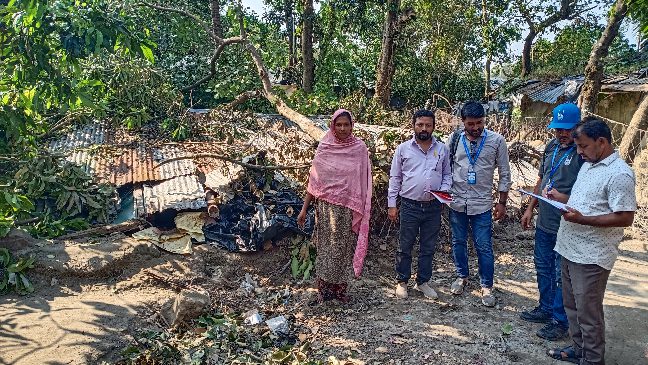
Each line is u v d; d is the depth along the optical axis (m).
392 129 6.24
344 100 11.07
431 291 4.45
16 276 4.02
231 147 6.19
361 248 4.15
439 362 3.44
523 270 5.09
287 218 4.86
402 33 13.59
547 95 14.90
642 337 3.78
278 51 14.82
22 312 3.66
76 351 3.23
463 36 19.19
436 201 4.25
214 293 4.27
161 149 7.08
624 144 9.38
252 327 3.81
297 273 4.65
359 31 15.29
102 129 7.65
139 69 8.06
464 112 4.08
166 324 3.76
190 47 11.85
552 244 3.77
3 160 5.30
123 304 3.90
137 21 9.30
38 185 5.20
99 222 5.27
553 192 3.52
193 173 6.09
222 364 3.31
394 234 5.57
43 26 4.98
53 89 5.36
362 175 4.13
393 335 3.79
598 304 3.02
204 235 4.90
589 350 3.08
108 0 6.01
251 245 4.75
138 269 4.41
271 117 9.00
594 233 2.95
